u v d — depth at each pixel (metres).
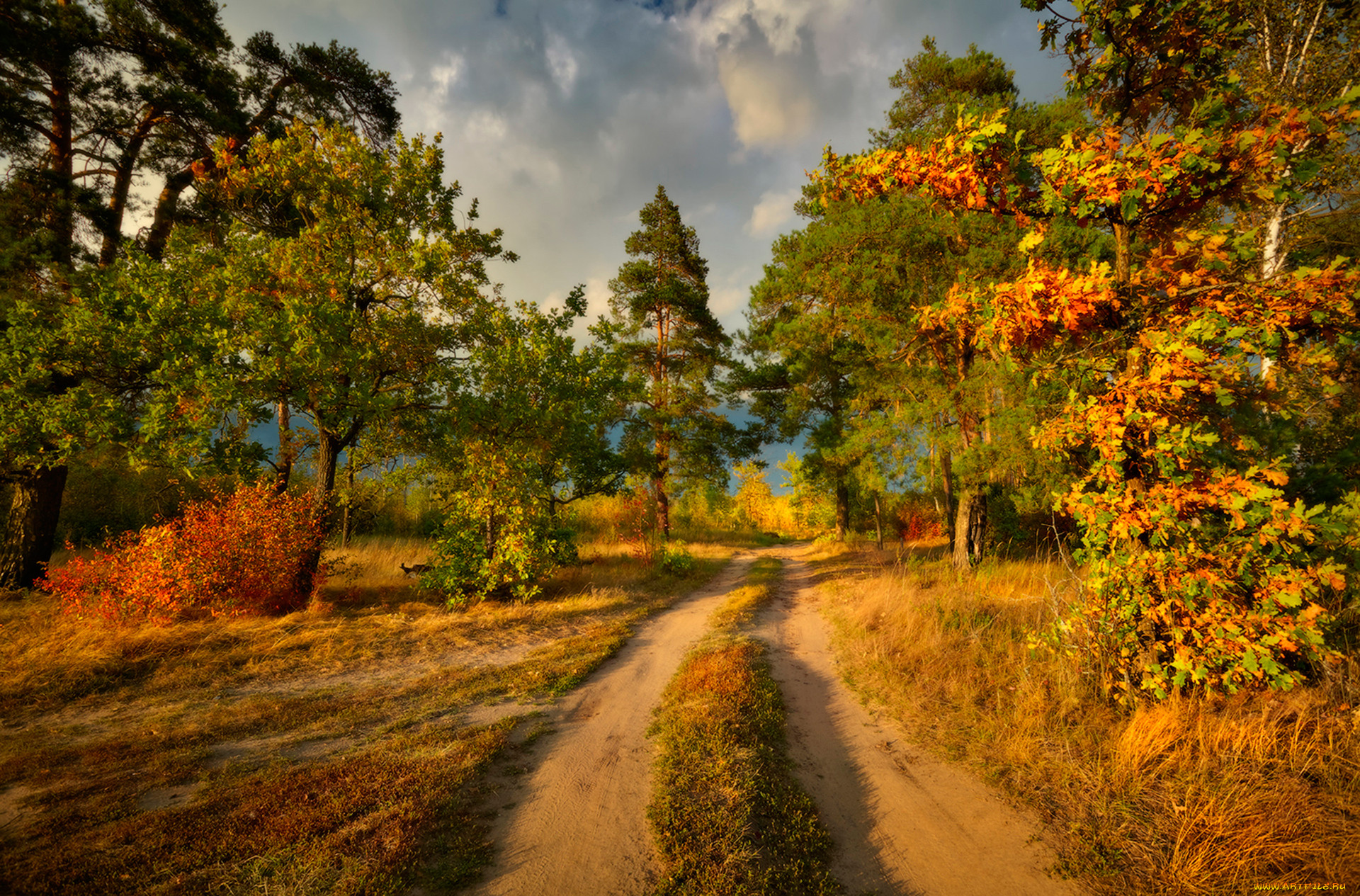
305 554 9.73
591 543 22.42
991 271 10.02
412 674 6.66
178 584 8.05
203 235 11.22
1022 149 4.95
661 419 22.44
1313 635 3.88
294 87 15.05
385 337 10.23
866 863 3.29
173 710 5.27
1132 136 4.74
